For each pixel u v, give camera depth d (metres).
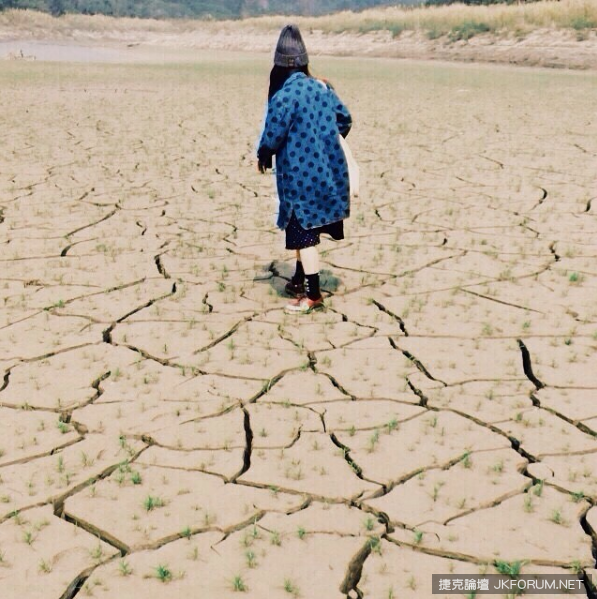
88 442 3.51
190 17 112.62
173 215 7.54
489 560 2.76
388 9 52.53
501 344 4.54
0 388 4.02
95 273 5.79
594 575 2.69
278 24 60.88
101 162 10.34
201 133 13.22
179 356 4.38
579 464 3.34
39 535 2.90
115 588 2.64
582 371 4.20
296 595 2.60
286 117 4.59
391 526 2.95
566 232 6.95
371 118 15.29
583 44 31.78
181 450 3.45
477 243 6.59
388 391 3.98
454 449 3.45
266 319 4.92
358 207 7.88
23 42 65.50
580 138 12.66
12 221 7.26
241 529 2.94
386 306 5.13
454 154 11.14
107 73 28.95
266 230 6.98
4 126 13.66
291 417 3.73
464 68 31.16
